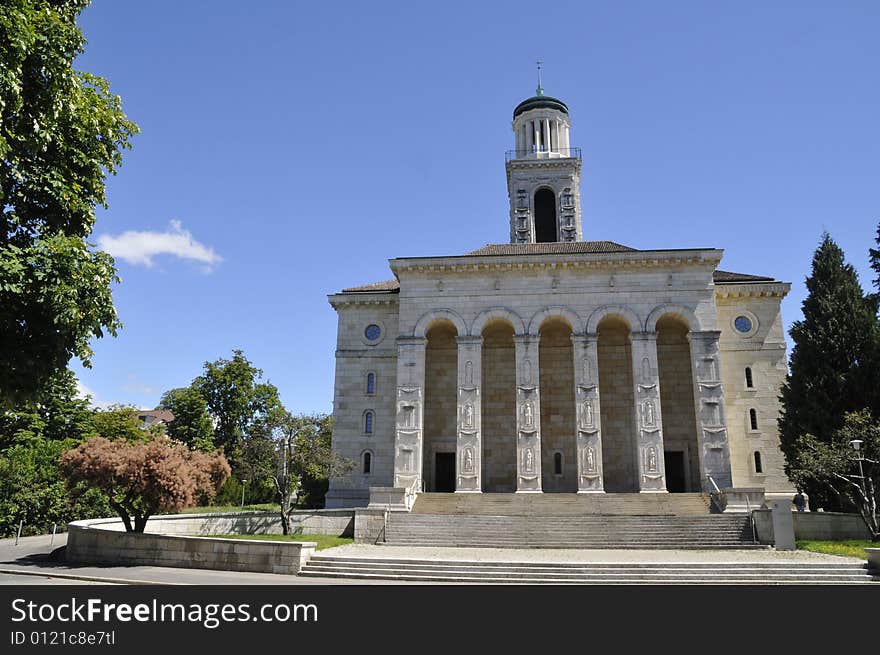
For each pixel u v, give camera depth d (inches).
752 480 1909.4
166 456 1238.3
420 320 1959.9
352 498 2027.6
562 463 2043.6
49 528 1744.6
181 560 1087.6
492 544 1332.4
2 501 1659.7
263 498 2731.3
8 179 639.8
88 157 716.7
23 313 649.0
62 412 2215.8
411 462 1850.4
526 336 1910.7
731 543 1289.4
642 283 1915.6
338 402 2117.4
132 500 1248.2
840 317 1615.4
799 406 1615.4
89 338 731.4
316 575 994.1
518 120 2933.1
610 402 2059.5
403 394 1905.8
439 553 1185.4
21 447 1835.6
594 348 1879.9
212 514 1560.0
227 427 2962.6
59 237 652.1
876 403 1514.5
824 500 1562.5
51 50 645.9
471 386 1893.5
